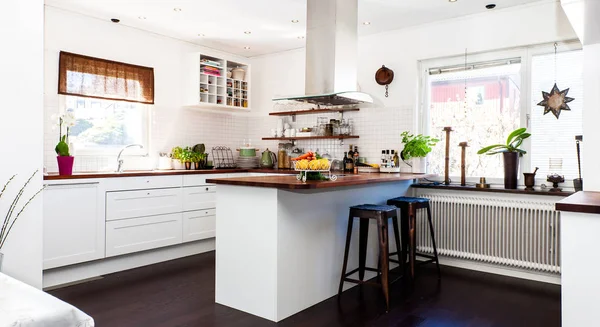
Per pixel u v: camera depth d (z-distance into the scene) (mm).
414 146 4543
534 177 4078
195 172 4855
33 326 1222
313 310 3129
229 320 2908
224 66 5660
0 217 2426
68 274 3783
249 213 3066
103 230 3975
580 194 2760
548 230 3855
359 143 5277
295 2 4113
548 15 4012
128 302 3250
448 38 4605
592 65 3178
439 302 3322
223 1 4098
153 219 4410
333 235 3475
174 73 5395
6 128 2445
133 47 4957
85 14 4480
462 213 4363
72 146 4441
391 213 3338
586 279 2127
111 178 4035
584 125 3213
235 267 3145
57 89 4316
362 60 5250
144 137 5141
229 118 6180
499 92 4406
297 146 5926
